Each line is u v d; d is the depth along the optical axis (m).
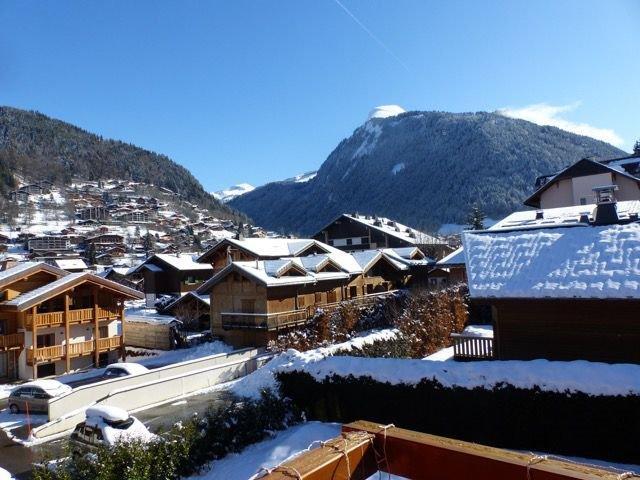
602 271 12.61
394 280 46.25
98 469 9.23
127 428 13.82
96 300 29.69
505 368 11.53
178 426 11.48
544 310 13.52
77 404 19.56
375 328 34.00
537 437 10.91
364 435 3.45
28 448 16.05
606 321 12.73
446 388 12.03
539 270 13.59
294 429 13.14
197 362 25.12
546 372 10.96
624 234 13.88
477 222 86.19
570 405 10.55
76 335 29.47
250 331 31.38
